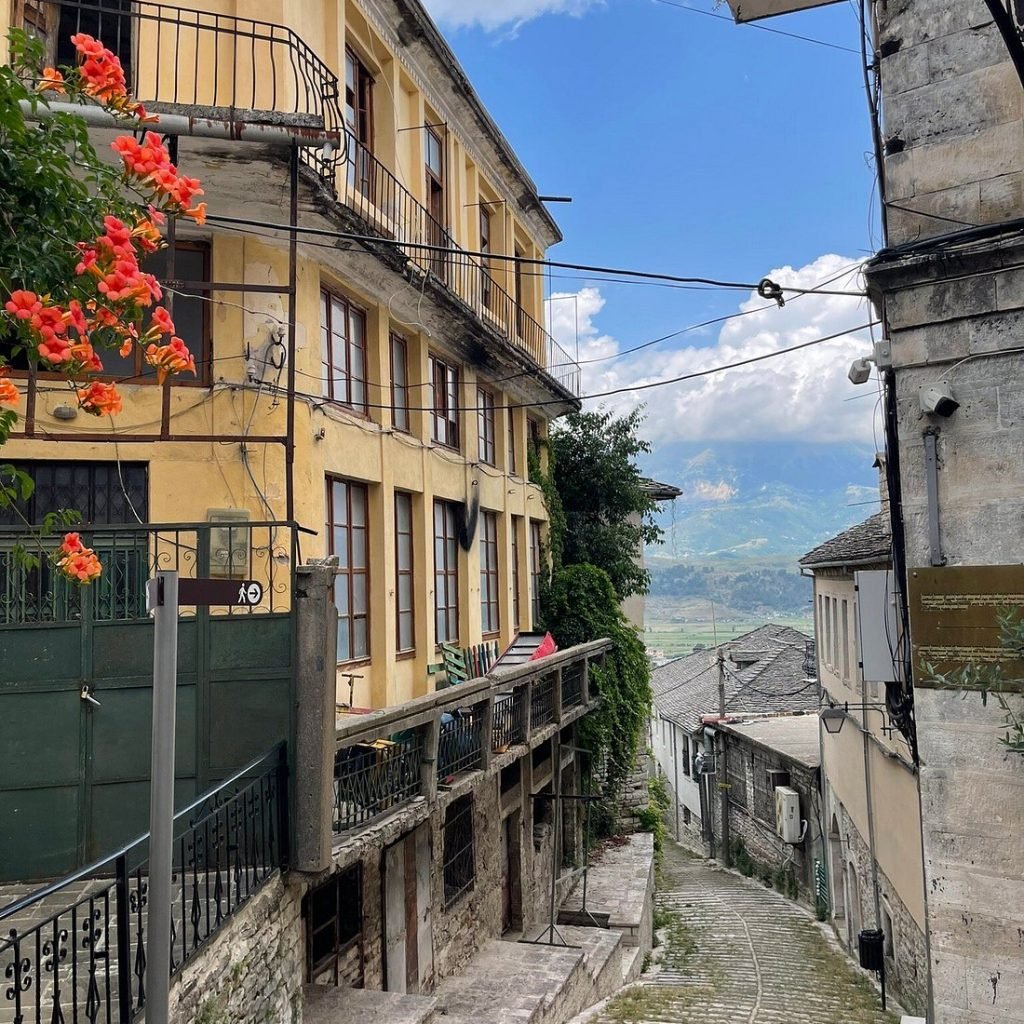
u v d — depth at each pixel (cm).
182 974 438
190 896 539
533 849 1383
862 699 1377
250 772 604
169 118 699
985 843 629
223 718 612
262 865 574
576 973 1069
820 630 2008
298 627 611
